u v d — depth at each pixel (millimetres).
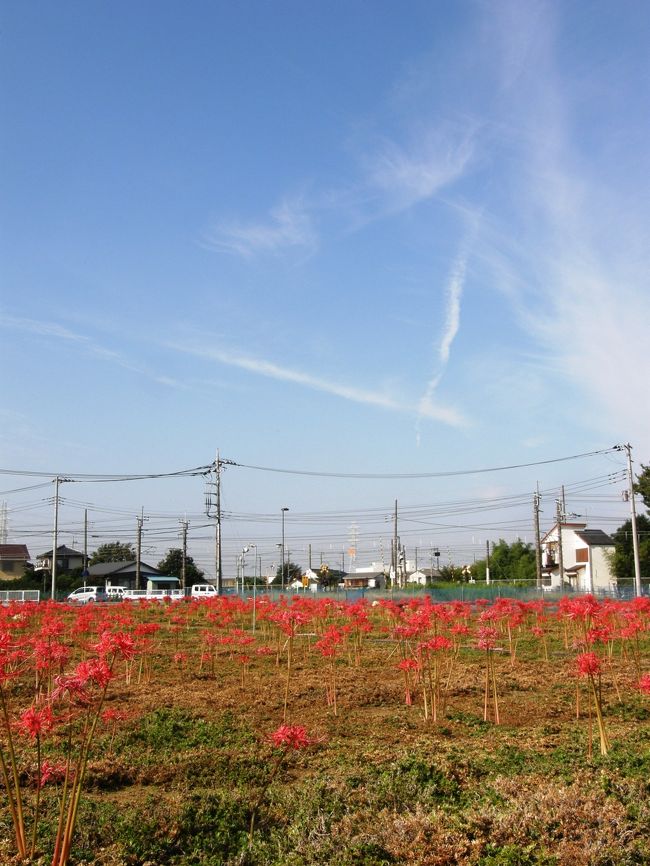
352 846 7102
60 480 63250
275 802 8633
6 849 7070
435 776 9172
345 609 24438
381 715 14375
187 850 7473
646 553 56594
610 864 6551
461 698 16062
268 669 20406
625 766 9586
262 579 98500
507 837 7109
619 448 44938
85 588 72250
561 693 16391
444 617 19188
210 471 55438
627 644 22938
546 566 76062
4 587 78438
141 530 75000
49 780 9609
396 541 75938
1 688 7234
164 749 11719
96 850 7223
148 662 19891
